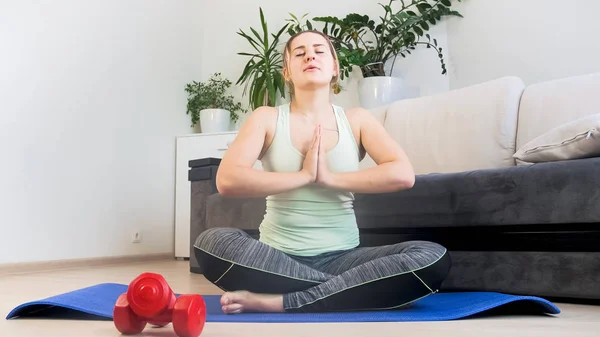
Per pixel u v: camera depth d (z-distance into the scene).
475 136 2.47
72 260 3.26
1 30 2.92
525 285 1.57
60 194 3.23
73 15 3.38
